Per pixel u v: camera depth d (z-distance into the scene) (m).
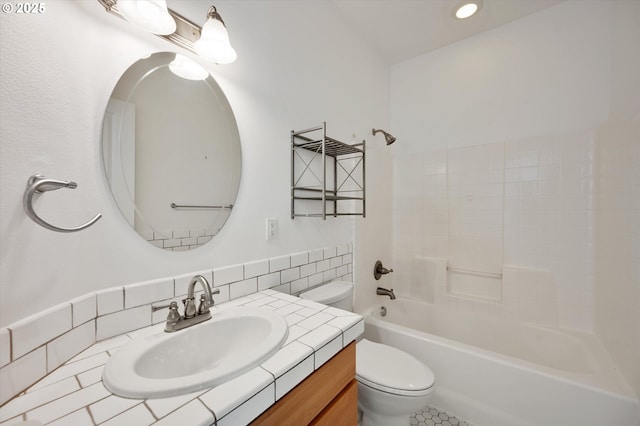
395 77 2.46
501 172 1.94
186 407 0.48
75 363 0.62
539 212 1.81
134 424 0.44
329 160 1.72
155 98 0.87
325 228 1.66
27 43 0.55
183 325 0.79
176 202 0.93
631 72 1.30
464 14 1.83
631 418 1.02
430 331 2.08
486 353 1.37
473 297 2.03
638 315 1.10
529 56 1.85
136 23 0.72
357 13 1.82
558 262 1.74
